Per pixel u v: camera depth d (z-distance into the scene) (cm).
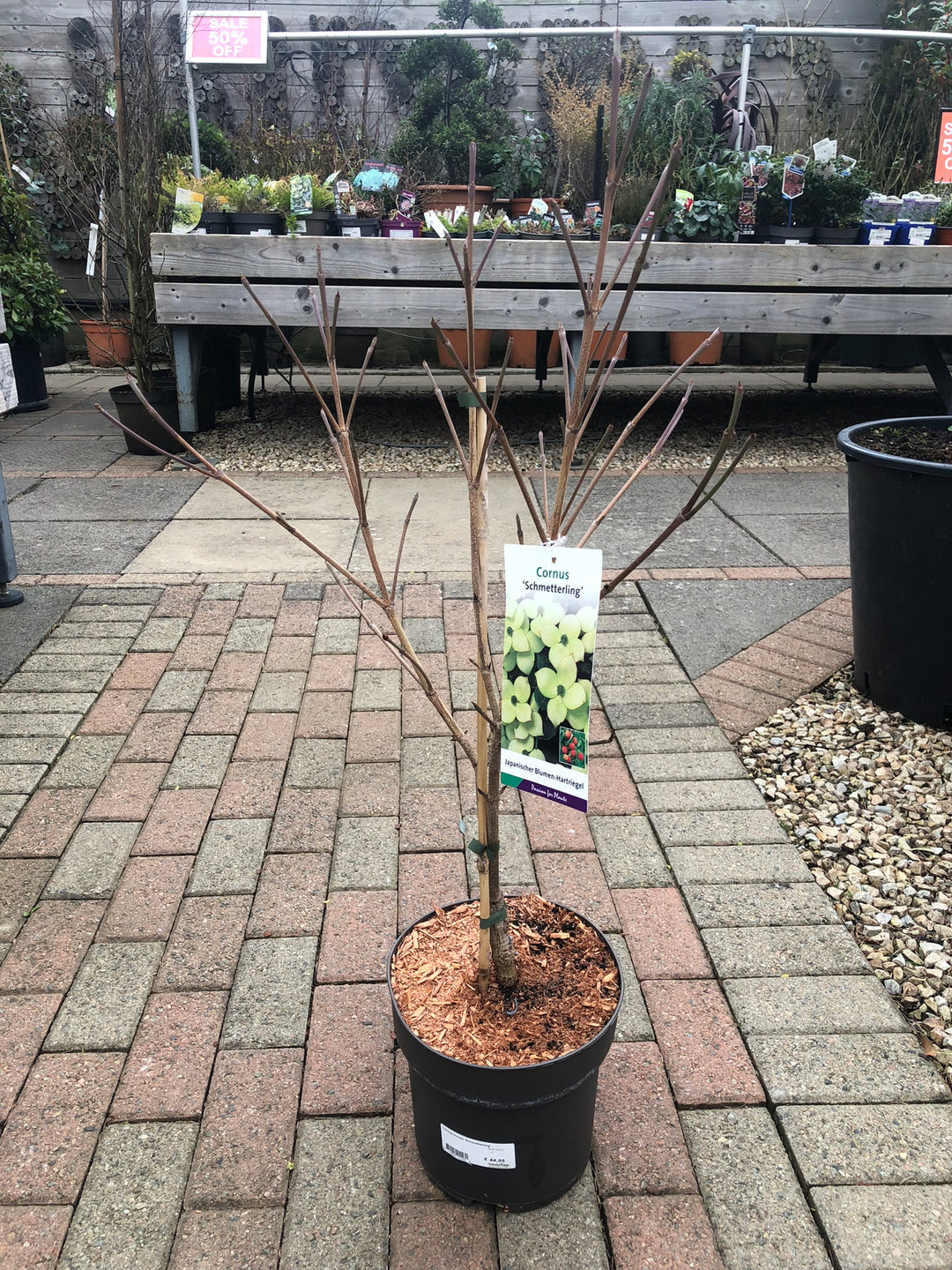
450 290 587
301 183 606
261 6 869
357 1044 189
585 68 858
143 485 557
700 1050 188
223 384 741
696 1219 157
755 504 529
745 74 694
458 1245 153
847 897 234
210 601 393
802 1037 191
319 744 295
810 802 271
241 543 461
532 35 707
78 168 773
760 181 619
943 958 214
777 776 283
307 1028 193
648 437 677
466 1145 150
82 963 210
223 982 205
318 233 630
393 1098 178
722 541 470
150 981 205
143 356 612
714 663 346
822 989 203
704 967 209
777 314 596
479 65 777
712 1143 170
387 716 311
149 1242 154
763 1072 183
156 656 348
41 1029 192
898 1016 196
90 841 249
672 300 593
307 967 209
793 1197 160
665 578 421
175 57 859
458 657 351
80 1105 176
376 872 239
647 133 682
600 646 361
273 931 219
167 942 216
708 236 614
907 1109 175
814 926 221
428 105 781
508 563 147
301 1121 174
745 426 709
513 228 623
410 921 222
